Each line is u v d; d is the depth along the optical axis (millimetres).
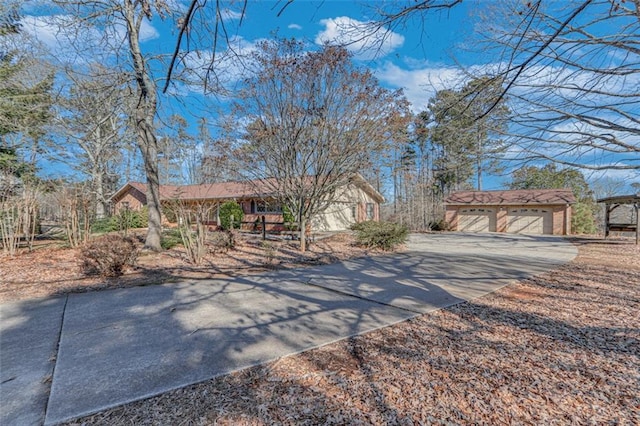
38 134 14484
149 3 3777
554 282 6160
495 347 3244
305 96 9633
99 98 11461
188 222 9727
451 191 26844
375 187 20656
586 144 5383
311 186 10578
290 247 11273
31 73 11555
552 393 2406
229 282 6512
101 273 7023
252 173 11547
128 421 2191
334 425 2111
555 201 18000
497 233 19078
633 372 2672
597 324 3809
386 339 3529
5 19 9891
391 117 9875
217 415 2240
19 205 9898
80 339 3662
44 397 2488
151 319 4336
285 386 2602
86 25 7336
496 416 2156
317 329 3879
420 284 6199
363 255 10000
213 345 3441
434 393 2449
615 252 10430
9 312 4684
